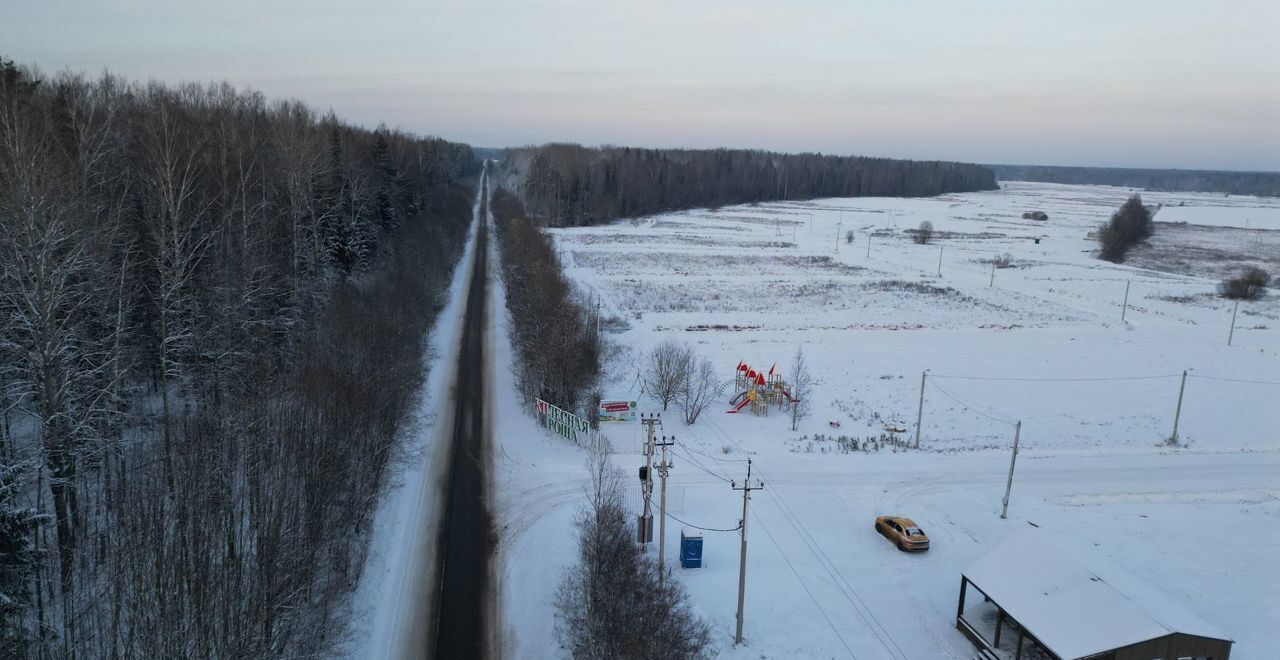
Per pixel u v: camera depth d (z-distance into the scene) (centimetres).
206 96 8031
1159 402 5922
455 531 3644
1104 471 4653
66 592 2531
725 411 5450
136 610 2133
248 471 2978
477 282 9612
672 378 5381
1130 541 3791
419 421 4978
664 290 9656
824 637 2950
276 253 5522
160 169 4041
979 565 3025
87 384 3300
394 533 3584
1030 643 2869
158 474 3047
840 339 7556
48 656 2169
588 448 4672
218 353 3959
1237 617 3167
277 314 4997
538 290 6912
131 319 4075
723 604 3125
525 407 5312
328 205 6800
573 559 3400
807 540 3678
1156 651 2514
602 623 2653
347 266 6869
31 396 3344
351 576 3112
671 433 4994
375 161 9244
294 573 2569
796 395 5622
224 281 4450
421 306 7312
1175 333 8150
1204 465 4797
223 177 5050
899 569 3450
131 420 3659
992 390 6103
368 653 2734
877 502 4112
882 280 10775
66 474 2839
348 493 3381
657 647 2505
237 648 2070
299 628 2564
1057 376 6500
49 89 5041
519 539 3588
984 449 4928
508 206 16588
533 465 4412
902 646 2919
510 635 2886
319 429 3366
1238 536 3884
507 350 6738
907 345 7394
